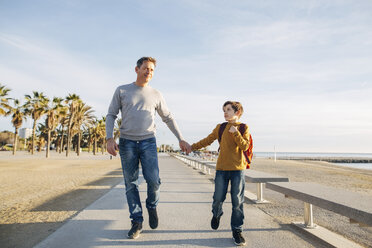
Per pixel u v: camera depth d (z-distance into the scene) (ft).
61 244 7.50
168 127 9.83
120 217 10.61
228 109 8.59
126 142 8.45
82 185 22.79
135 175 8.54
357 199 7.49
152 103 8.82
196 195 16.17
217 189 8.21
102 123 182.60
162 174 30.17
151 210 8.59
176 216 10.92
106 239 7.97
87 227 9.21
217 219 8.38
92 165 53.78
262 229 9.31
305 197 8.64
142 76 8.67
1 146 228.43
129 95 8.63
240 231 7.68
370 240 8.81
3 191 19.35
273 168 50.78
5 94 108.27
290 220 10.66
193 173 31.89
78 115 130.52
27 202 14.97
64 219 11.12
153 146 8.67
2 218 11.28
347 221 11.24
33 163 57.11
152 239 8.00
